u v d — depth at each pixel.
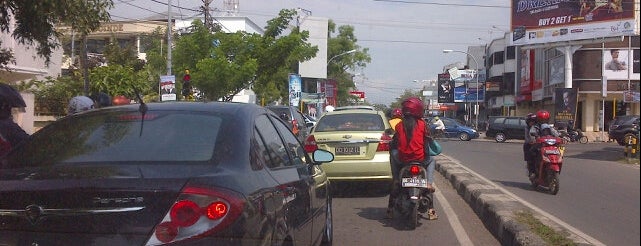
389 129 10.55
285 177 4.55
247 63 24.73
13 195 3.30
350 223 8.57
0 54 10.19
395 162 8.29
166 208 3.24
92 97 8.19
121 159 3.81
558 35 39.75
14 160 4.02
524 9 41.78
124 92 21.41
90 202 3.25
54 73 28.61
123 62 34.69
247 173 3.79
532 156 11.99
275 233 3.91
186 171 3.52
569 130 36.12
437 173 15.45
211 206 3.30
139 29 48.72
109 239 3.22
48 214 3.26
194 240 3.22
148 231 3.21
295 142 5.83
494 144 33.16
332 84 63.12
